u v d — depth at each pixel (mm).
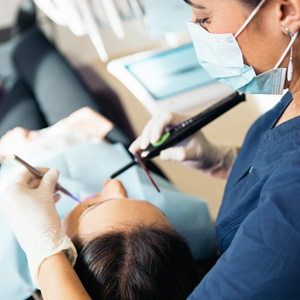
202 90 1440
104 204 868
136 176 1186
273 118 855
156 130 938
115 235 792
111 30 1969
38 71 1609
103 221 828
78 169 1225
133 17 1666
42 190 835
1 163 1360
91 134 1424
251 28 580
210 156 1074
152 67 1555
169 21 1434
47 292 643
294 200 525
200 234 1135
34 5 1886
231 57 630
